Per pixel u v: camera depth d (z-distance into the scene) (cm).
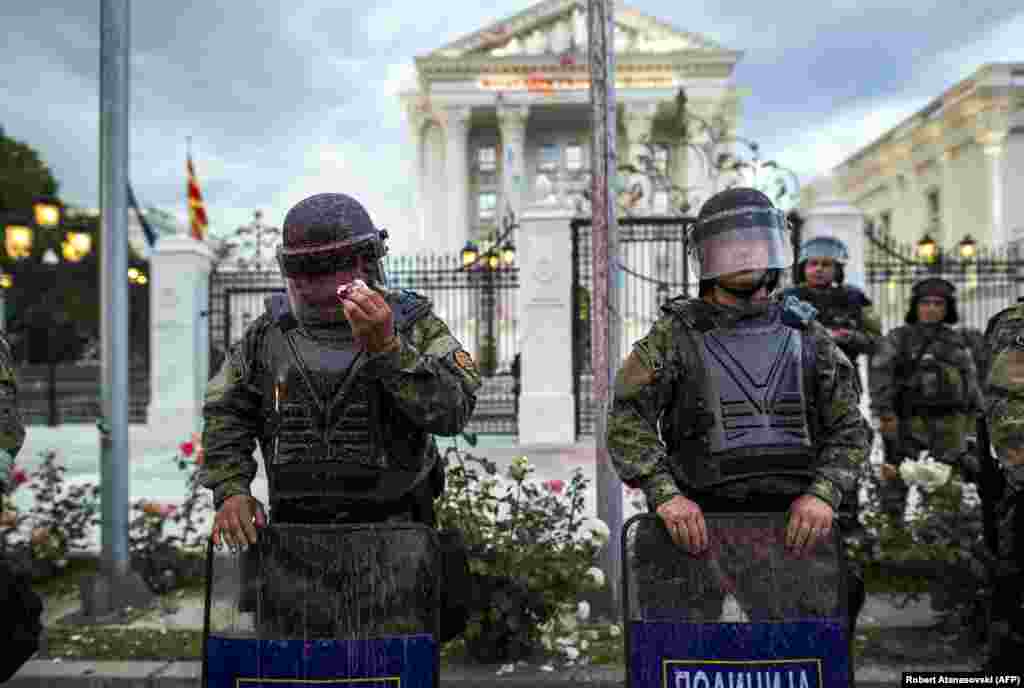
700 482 229
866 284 1209
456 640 395
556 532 426
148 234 1659
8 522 530
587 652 388
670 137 5147
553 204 1126
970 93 3309
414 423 213
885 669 359
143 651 399
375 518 218
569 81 5106
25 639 239
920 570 434
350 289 193
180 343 1257
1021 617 253
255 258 1325
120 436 463
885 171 4362
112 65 457
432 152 5488
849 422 230
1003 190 3225
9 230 1661
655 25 5275
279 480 216
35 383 2156
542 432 1096
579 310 1113
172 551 514
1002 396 230
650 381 232
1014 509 250
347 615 205
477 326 1276
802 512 214
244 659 205
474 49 5206
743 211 231
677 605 215
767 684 210
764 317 238
